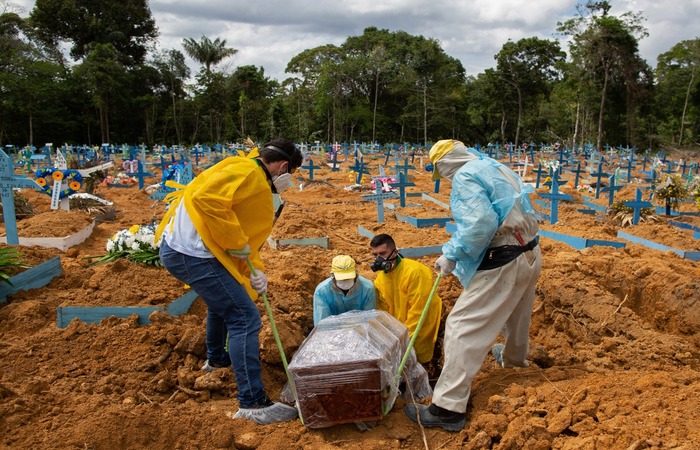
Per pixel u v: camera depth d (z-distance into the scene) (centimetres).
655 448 320
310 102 6900
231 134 6253
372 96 7038
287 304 586
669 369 448
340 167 2762
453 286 663
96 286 539
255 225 404
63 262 641
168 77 6272
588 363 473
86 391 403
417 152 4094
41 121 5300
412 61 6681
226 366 451
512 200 382
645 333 523
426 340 507
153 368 443
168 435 370
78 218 909
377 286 525
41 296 536
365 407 378
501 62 6359
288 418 395
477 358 384
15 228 685
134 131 6175
